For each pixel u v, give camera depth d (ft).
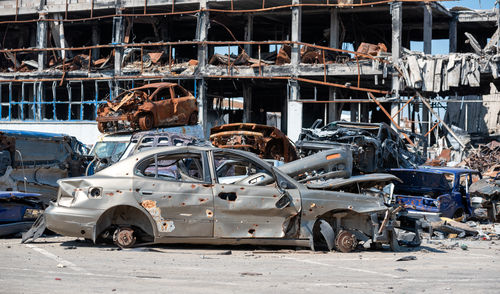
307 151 89.15
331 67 160.35
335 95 175.01
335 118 175.63
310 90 200.64
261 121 229.45
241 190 39.81
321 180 44.42
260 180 41.14
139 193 38.34
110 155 80.12
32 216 53.83
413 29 203.41
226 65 169.89
